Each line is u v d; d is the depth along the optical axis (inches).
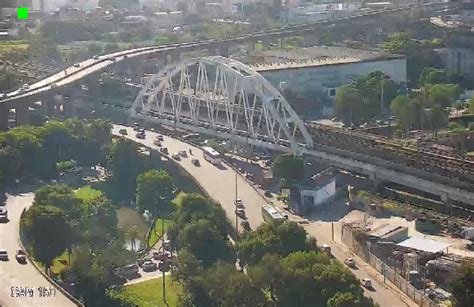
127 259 6889.8
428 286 6186.0
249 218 7618.1
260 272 5797.2
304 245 6451.8
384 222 7534.5
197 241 6624.0
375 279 6328.7
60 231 6801.2
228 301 5693.9
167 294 6309.1
